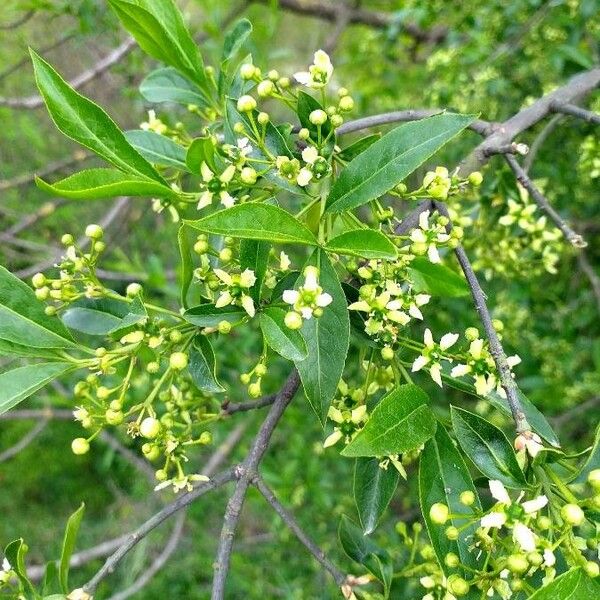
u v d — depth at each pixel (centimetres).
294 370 16
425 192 16
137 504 56
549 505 12
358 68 47
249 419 39
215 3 37
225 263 16
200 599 50
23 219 47
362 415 15
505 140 19
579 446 38
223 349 38
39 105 36
